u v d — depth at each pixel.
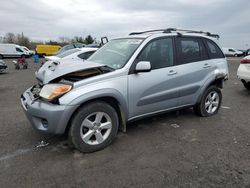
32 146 3.96
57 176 3.11
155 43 4.38
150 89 4.21
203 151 3.80
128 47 4.38
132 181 3.00
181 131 4.63
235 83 10.60
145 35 4.54
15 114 5.73
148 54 4.25
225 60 5.57
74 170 3.25
